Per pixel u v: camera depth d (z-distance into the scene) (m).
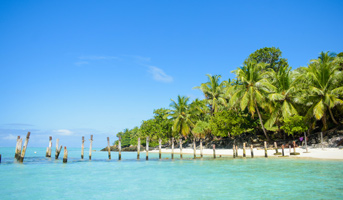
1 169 26.05
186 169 25.25
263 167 25.05
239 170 23.53
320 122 46.19
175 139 76.31
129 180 18.88
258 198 12.85
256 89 45.22
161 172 23.23
